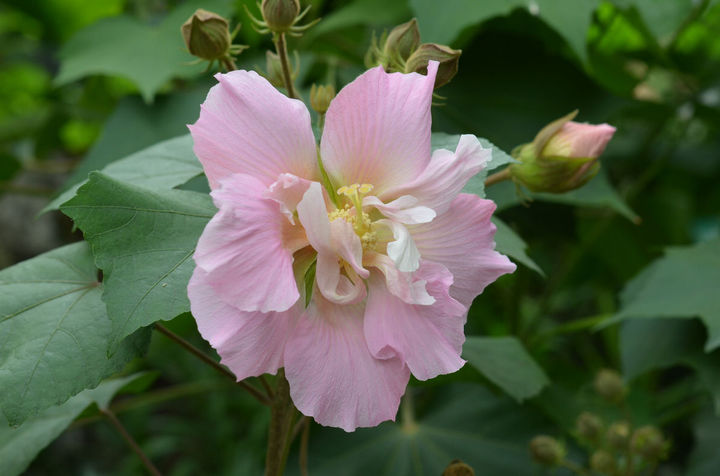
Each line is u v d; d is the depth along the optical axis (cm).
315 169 50
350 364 48
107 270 50
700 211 99
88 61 74
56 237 125
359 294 49
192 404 117
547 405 71
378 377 48
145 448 105
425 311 49
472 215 50
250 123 48
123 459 117
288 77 55
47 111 107
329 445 70
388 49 56
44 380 51
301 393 48
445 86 74
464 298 50
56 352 51
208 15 54
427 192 49
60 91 104
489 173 68
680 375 105
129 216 51
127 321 49
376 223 50
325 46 81
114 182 51
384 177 50
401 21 77
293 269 49
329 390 48
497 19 74
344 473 69
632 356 71
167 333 54
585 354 103
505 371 64
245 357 47
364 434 71
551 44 74
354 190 49
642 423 77
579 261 94
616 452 70
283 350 48
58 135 100
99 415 62
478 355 64
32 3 93
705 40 79
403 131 49
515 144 73
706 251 71
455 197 49
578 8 67
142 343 51
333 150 49
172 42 74
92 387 51
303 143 49
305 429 60
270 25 54
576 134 56
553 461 65
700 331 69
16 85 125
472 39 74
